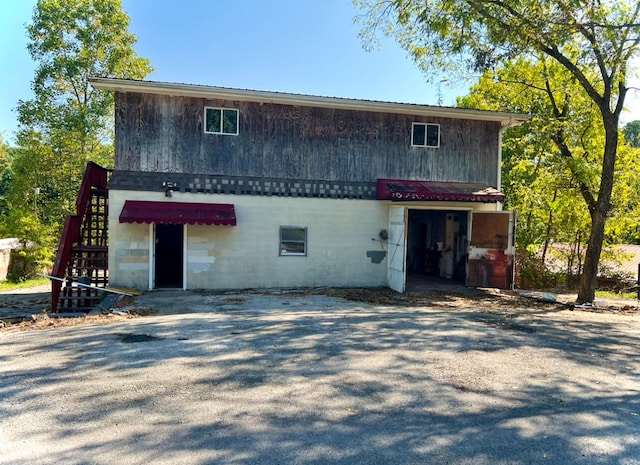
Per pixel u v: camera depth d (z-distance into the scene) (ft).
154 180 42.80
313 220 46.83
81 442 12.48
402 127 49.78
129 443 12.45
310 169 47.06
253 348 22.75
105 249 41.83
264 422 14.02
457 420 14.46
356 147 48.37
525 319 33.06
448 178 51.13
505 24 36.73
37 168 79.30
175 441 12.62
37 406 15.03
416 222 66.49
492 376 19.06
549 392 17.33
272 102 45.80
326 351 22.39
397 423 14.14
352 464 11.51
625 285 61.98
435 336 26.27
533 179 71.00
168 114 43.68
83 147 81.30
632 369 20.79
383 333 26.73
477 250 48.01
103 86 41.50
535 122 57.11
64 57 77.51
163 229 57.11
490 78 53.88
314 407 15.30
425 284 50.67
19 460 11.42
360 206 48.08
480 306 38.55
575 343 25.68
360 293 43.83
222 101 44.86
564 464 11.76
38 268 72.33
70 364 19.76
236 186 44.75
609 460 12.02
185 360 20.52
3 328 28.43
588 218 59.77
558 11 35.19
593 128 55.98
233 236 44.78
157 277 53.72
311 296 41.47
